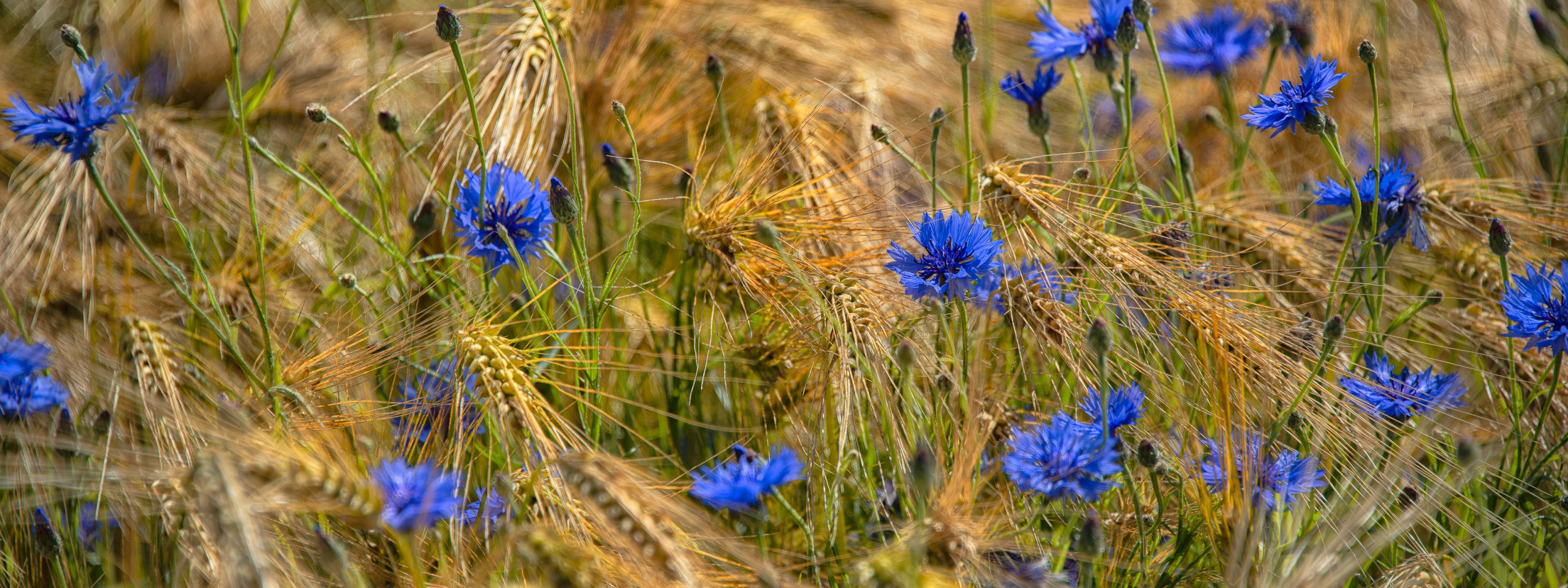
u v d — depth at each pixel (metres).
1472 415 1.08
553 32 1.20
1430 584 0.98
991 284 1.01
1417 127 1.27
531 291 1.06
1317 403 1.03
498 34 1.21
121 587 1.04
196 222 1.20
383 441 1.05
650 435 1.13
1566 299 1.01
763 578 0.94
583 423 1.04
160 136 1.17
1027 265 1.04
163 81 1.32
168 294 1.14
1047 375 1.06
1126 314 1.04
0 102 1.29
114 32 1.33
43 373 1.08
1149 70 1.33
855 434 1.04
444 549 1.02
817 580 0.99
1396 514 1.03
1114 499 1.05
